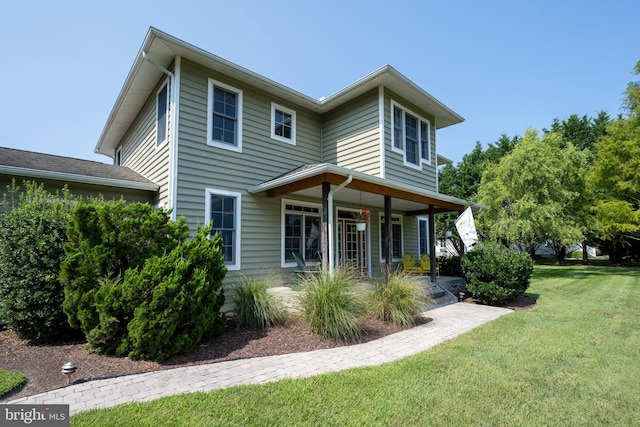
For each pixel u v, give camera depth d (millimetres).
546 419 2752
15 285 4707
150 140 8469
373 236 11375
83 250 4574
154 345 4172
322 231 6555
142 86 8422
